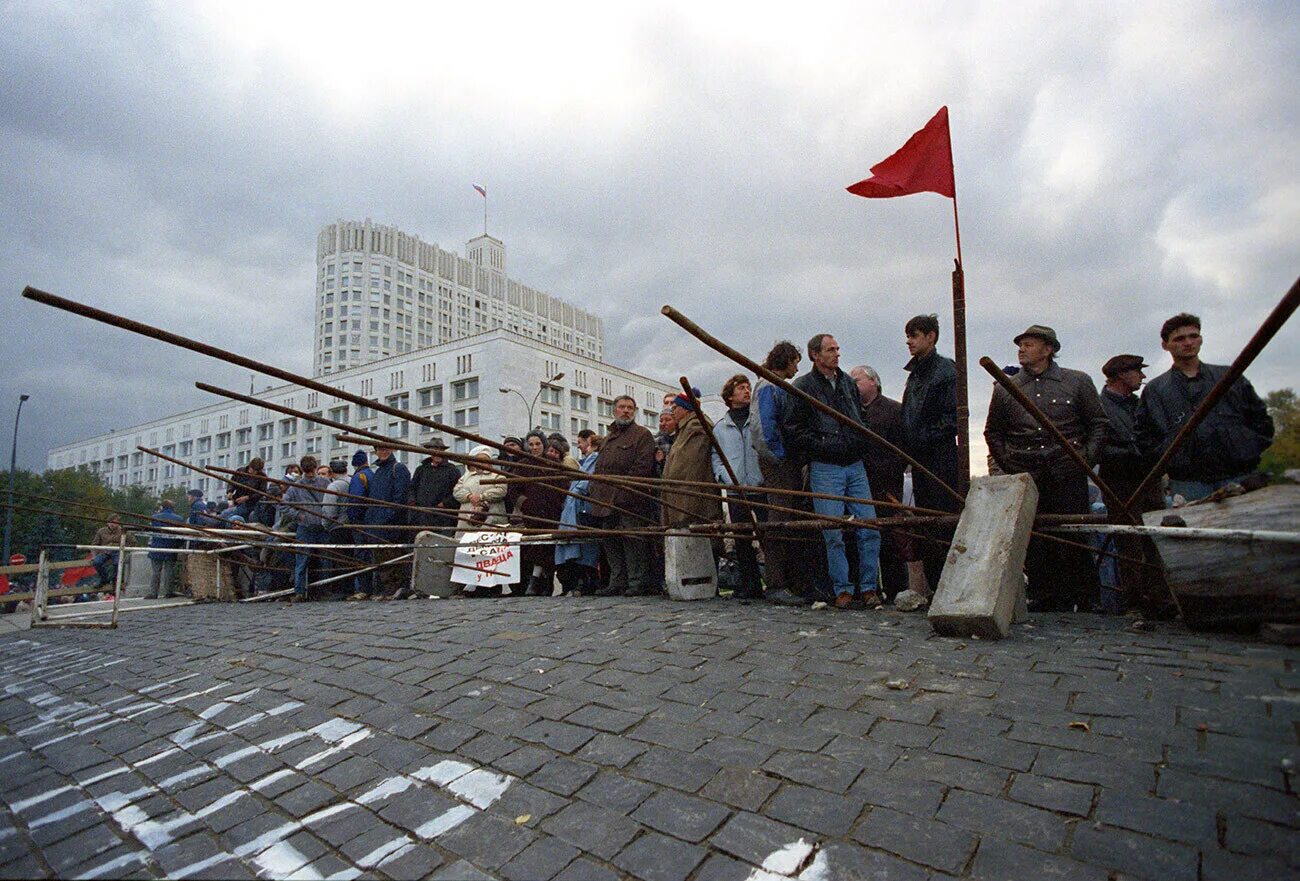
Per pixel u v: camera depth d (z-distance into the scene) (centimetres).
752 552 673
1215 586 377
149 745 391
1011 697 316
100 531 1439
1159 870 198
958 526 469
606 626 530
